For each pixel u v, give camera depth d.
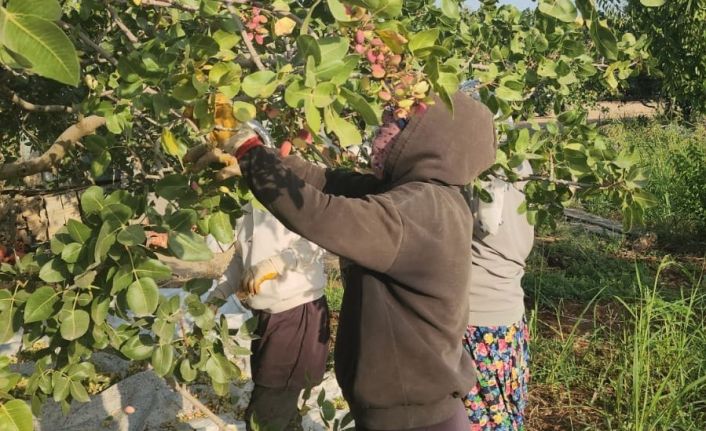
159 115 1.67
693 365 4.75
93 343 1.85
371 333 1.99
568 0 1.51
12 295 1.78
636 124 17.92
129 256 1.63
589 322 6.24
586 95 14.20
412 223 1.88
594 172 2.80
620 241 9.09
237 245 2.99
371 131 2.60
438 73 1.54
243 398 4.32
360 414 2.08
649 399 4.44
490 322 3.05
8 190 2.76
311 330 2.98
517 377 3.14
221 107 1.73
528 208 3.02
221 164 1.99
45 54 0.92
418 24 3.11
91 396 4.26
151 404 4.20
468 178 2.08
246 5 1.80
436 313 1.96
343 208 1.81
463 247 2.00
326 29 2.09
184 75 1.59
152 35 2.41
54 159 2.20
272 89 1.45
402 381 1.99
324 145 2.38
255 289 2.83
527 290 7.09
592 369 5.06
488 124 2.12
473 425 3.11
